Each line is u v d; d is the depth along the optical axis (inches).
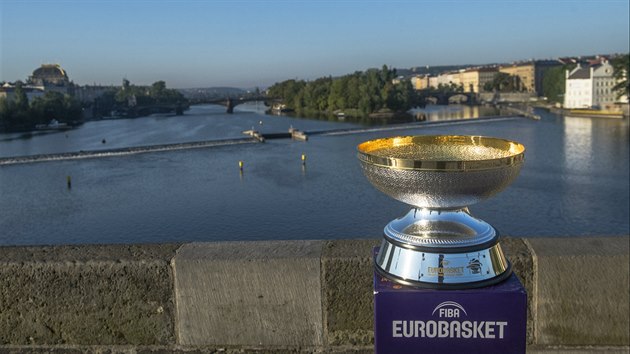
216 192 1455.5
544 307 96.0
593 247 97.0
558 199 1262.3
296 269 95.8
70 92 7588.6
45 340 101.3
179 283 97.7
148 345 100.0
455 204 58.6
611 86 4505.4
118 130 3843.5
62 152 2458.2
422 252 56.5
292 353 97.5
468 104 6653.5
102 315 99.9
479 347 56.1
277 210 1244.5
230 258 97.0
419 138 73.7
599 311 95.0
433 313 56.0
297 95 5762.8
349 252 97.3
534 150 2080.5
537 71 6761.8
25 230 1151.6
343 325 96.3
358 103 4648.1
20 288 100.1
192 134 3329.2
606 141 2330.2
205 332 98.5
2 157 2274.9
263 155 2231.8
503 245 100.1
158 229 1136.2
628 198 1256.8
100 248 104.5
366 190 1413.6
